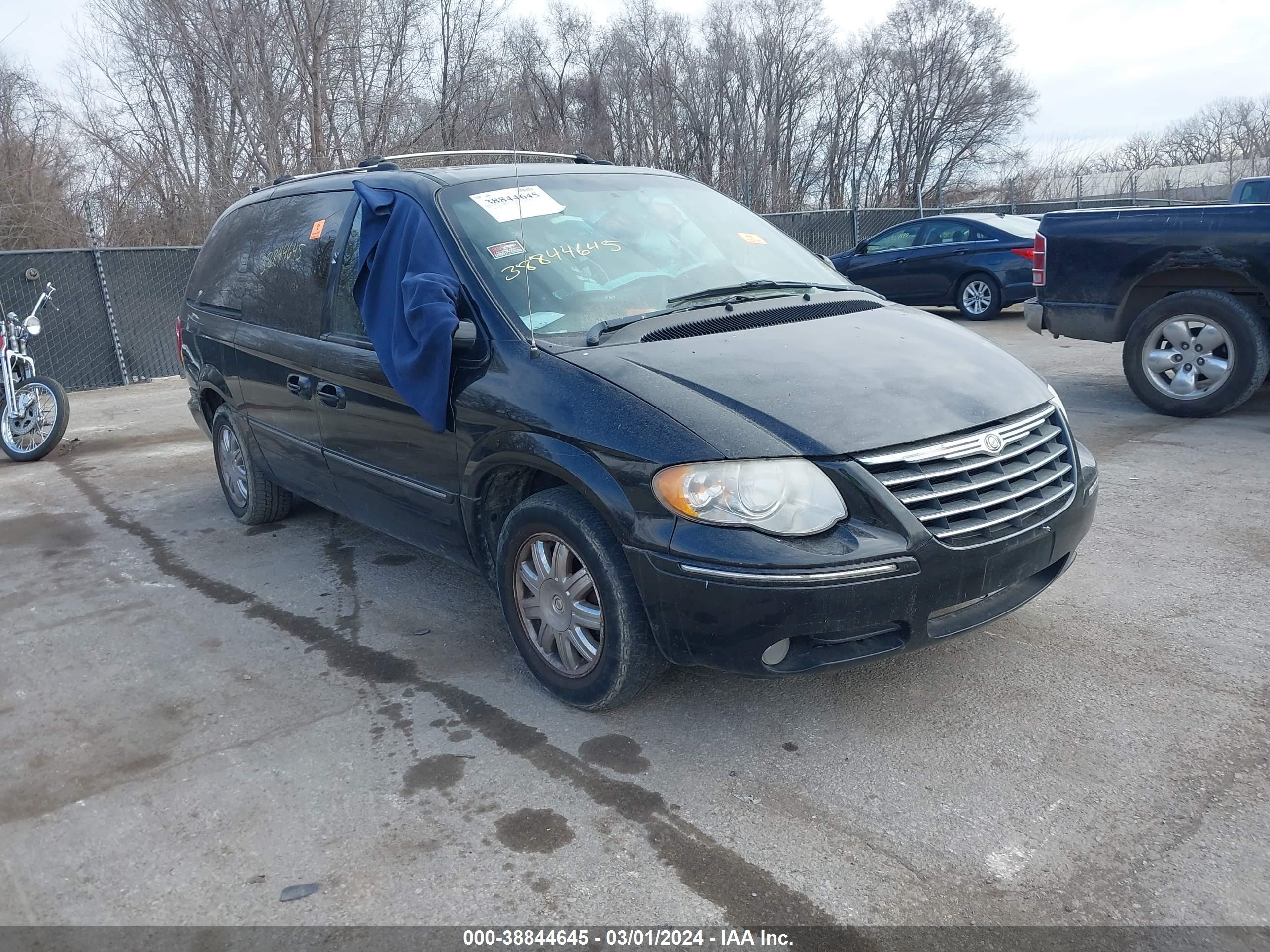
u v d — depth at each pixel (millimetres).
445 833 2732
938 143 40969
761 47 32000
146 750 3273
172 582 4863
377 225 3936
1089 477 3381
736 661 2822
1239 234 6387
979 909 2342
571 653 3287
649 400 2945
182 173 18656
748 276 3975
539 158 5219
